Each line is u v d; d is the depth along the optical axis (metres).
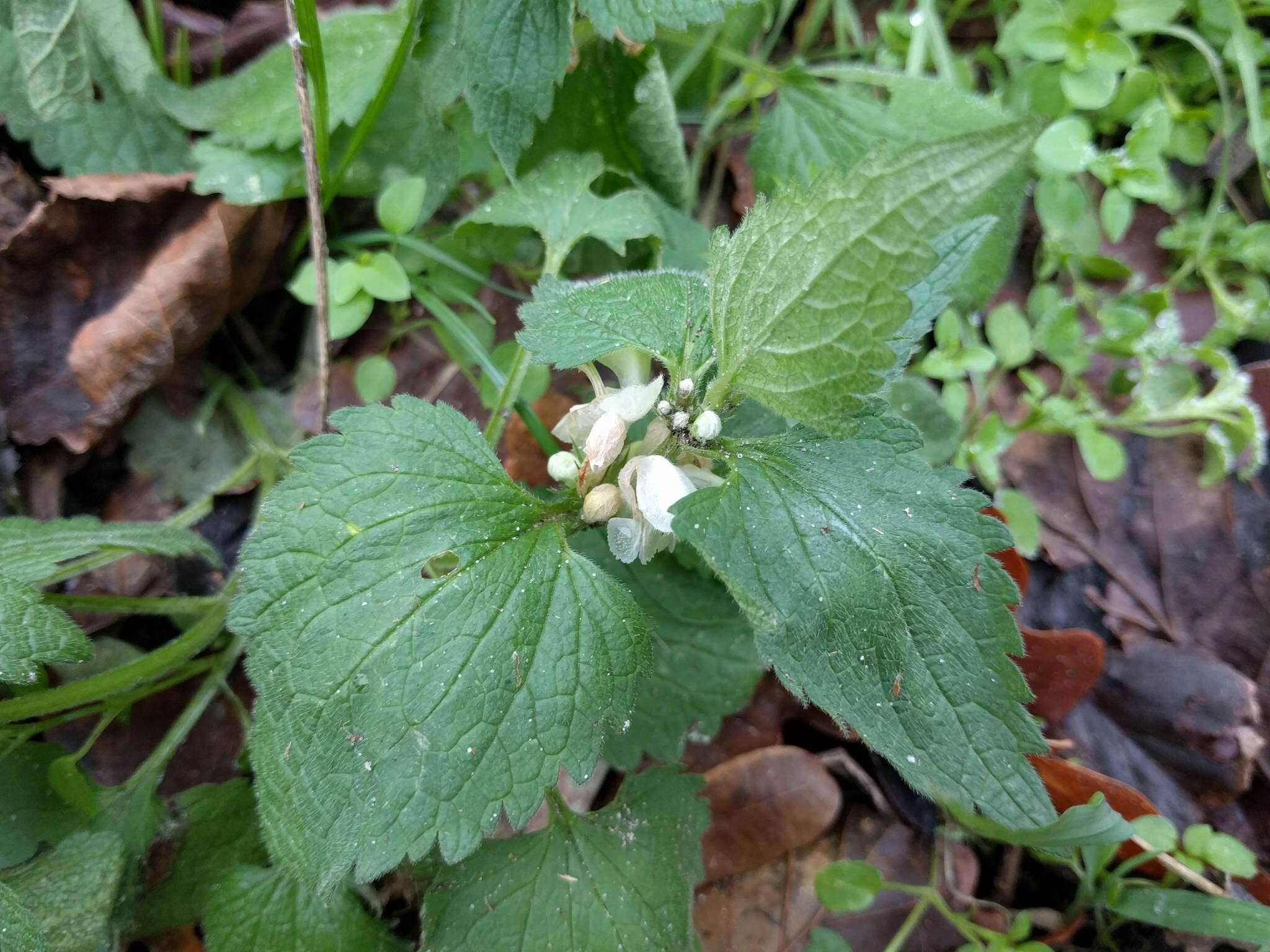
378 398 0.19
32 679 0.12
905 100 0.20
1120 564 0.18
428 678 0.11
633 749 0.16
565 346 0.12
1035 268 0.21
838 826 0.17
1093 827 0.12
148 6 0.19
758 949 0.16
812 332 0.10
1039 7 0.21
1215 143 0.21
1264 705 0.16
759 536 0.11
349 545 0.11
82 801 0.14
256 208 0.19
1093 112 0.21
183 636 0.15
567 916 0.13
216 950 0.13
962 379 0.20
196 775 0.16
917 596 0.11
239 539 0.18
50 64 0.18
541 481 0.19
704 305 0.13
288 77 0.19
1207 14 0.20
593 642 0.11
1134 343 0.19
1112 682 0.17
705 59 0.21
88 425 0.17
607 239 0.17
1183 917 0.15
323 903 0.14
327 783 0.10
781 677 0.10
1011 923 0.16
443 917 0.13
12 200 0.18
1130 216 0.20
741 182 0.22
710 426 0.11
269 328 0.20
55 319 0.17
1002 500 0.18
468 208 0.21
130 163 0.18
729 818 0.17
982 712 0.10
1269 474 0.18
